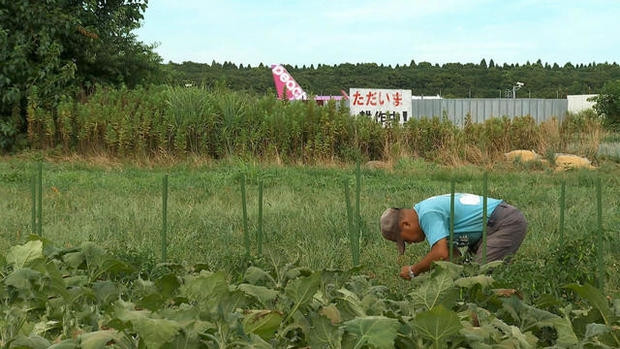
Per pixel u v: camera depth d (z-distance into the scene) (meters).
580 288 3.09
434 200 5.69
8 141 18.70
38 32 19.19
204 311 2.42
